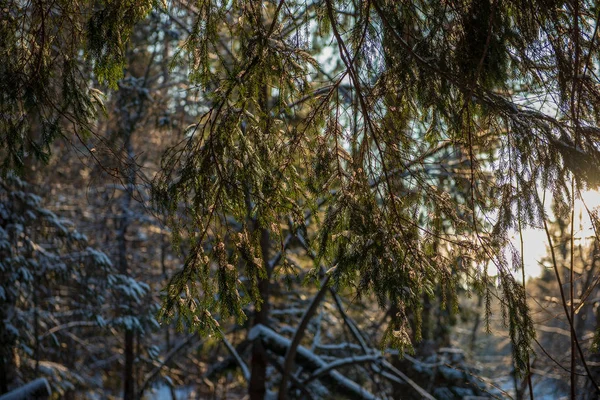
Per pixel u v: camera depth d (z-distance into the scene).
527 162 3.39
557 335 13.25
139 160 10.68
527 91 3.92
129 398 12.73
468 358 13.20
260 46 3.14
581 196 3.41
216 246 3.41
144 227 14.99
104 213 13.70
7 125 3.38
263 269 3.44
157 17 8.84
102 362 14.48
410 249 3.45
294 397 11.97
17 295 10.54
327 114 3.62
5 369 10.88
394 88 3.52
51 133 3.38
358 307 11.80
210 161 3.29
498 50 3.26
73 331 13.62
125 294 11.45
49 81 3.57
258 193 3.29
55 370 12.33
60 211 14.52
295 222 3.50
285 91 3.47
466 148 3.73
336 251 3.45
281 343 10.12
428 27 3.44
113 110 9.95
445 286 3.77
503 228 3.46
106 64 3.33
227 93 3.23
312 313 9.45
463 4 3.28
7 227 10.41
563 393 12.00
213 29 3.33
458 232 3.64
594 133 3.34
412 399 10.95
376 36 3.40
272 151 3.46
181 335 14.95
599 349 3.96
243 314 3.37
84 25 3.51
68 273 11.21
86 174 12.73
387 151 3.64
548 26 3.31
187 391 17.80
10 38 3.39
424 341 11.67
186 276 3.36
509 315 3.46
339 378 10.20
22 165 3.46
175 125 10.15
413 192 3.77
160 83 12.29
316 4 3.53
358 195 3.47
